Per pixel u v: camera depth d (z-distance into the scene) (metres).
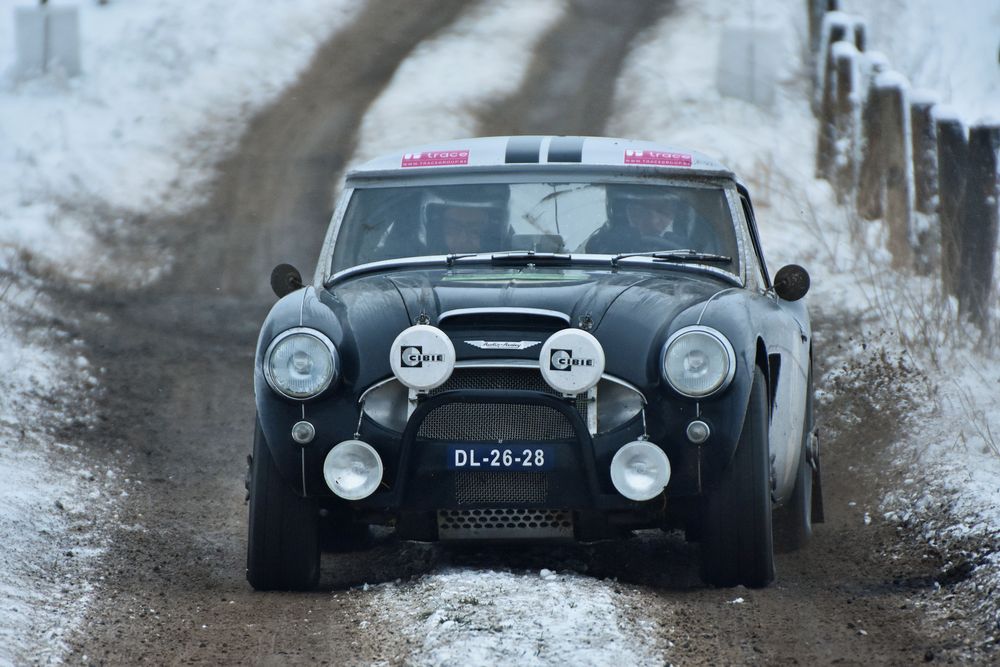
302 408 19.84
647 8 100.19
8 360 39.19
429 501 19.53
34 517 25.55
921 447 29.83
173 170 69.12
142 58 86.94
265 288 52.56
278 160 70.56
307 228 60.41
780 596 19.84
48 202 62.91
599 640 16.67
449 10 99.12
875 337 40.03
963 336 37.44
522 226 23.55
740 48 77.50
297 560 20.48
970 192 38.59
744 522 19.78
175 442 34.62
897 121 54.75
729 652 16.86
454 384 19.66
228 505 29.23
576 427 19.23
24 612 19.22
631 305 20.20
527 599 18.25
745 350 19.59
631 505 19.33
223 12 95.12
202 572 22.86
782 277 24.39
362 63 87.88
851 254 50.34
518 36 91.88
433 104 77.62
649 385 19.38
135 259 55.84
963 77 84.19
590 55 88.12
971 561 21.05
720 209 23.94
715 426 19.28
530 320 19.88
